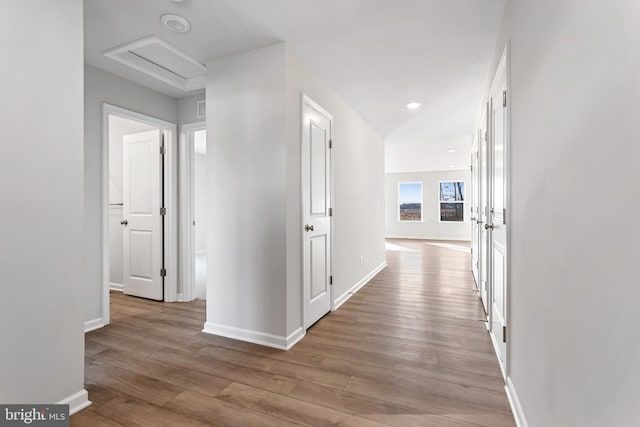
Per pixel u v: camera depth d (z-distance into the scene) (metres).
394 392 1.79
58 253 1.56
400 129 5.01
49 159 1.53
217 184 2.64
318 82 2.96
